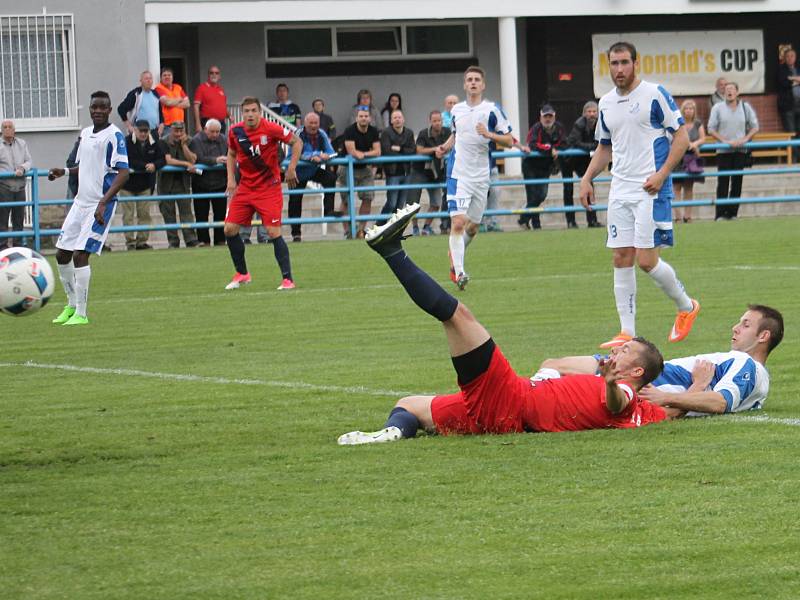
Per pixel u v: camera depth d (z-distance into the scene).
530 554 8.76
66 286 24.05
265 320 23.38
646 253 19.05
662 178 18.81
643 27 59.34
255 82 56.66
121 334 22.02
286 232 48.06
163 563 8.66
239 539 9.19
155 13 50.84
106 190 23.59
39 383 16.78
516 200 51.97
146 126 40.84
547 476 10.84
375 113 51.72
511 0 54.41
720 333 20.06
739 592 8.02
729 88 46.81
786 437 12.23
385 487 10.57
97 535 9.34
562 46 59.19
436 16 53.97
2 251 12.66
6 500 10.38
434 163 43.78
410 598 7.95
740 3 56.62
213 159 42.00
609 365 12.25
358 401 14.84
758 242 36.75
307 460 11.68
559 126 45.00
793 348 18.03
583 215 50.88
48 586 8.23
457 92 58.66
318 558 8.73
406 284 11.98
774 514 9.59
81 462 11.83
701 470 10.95
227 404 14.80
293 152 28.94
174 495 10.48
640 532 9.21
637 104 19.16
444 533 9.25
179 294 28.25
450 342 12.25
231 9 51.94
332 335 21.09
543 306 24.28
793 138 57.38
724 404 13.23
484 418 12.45
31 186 44.09
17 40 47.75
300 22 56.69
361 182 44.09
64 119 48.25
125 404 14.93
